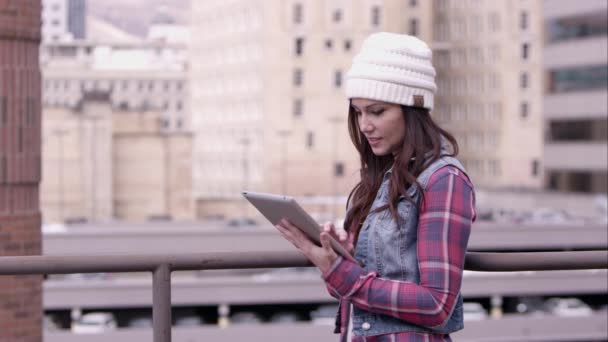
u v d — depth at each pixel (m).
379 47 2.67
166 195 90.19
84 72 136.38
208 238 39.53
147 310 42.34
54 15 143.50
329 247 2.55
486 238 38.19
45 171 87.56
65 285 38.91
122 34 150.75
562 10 77.19
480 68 101.38
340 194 95.56
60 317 39.47
